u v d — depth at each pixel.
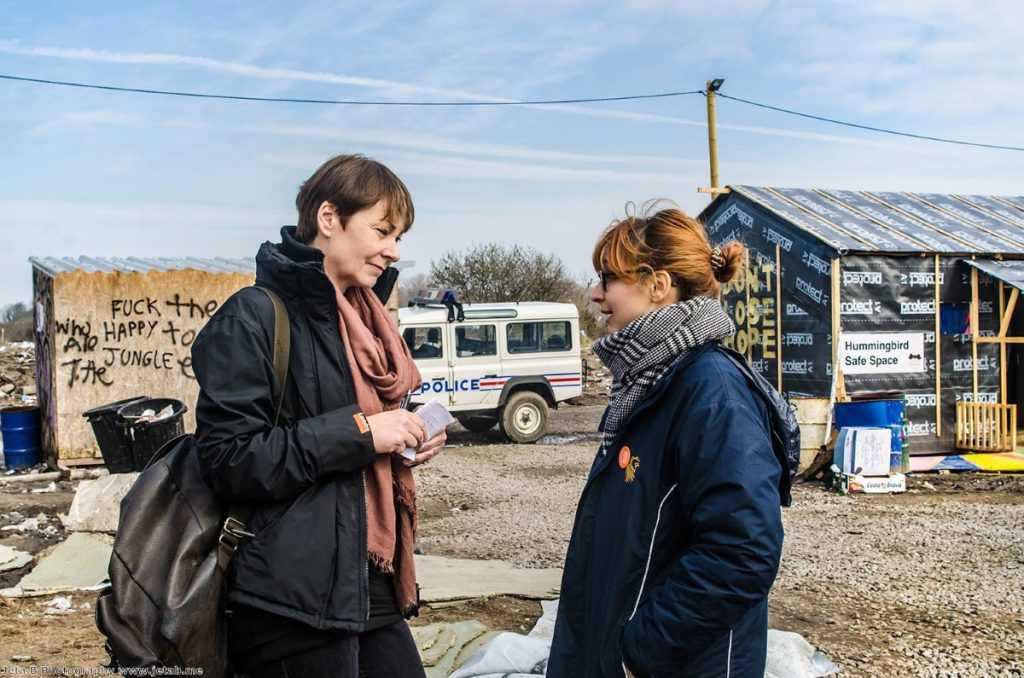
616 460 2.08
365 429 1.99
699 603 1.78
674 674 1.84
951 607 5.30
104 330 10.11
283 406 2.02
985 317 11.87
